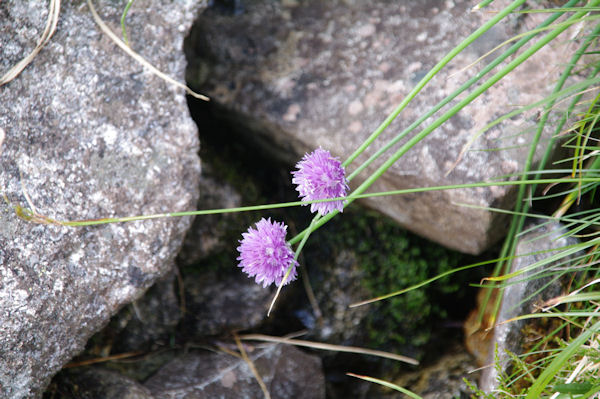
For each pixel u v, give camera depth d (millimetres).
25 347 735
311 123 850
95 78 761
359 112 845
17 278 731
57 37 760
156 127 767
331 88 859
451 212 823
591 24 834
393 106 840
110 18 772
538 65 834
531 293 788
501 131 811
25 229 735
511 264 812
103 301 760
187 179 771
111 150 757
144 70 771
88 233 750
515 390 784
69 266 747
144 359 864
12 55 750
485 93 829
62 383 804
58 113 752
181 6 787
